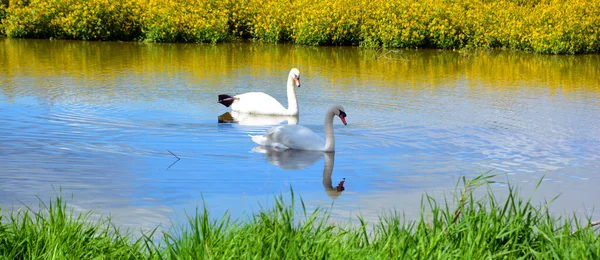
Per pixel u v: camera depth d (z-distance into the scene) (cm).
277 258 553
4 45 2559
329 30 2827
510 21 2878
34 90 1622
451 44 2830
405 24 2792
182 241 589
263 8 3011
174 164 1034
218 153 1109
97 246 603
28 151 1086
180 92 1664
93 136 1193
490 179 988
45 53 2353
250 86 1803
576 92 1805
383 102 1598
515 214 651
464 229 611
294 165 1048
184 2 2967
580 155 1134
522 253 605
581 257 567
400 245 579
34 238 600
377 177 988
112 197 867
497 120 1414
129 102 1511
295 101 1458
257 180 964
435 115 1453
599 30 2762
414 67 2255
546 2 3148
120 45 2677
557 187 952
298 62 2306
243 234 603
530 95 1741
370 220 792
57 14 2852
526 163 1081
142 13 2870
